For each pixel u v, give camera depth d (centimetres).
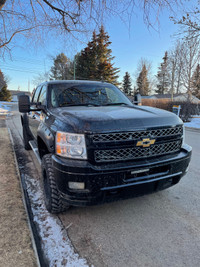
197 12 782
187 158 245
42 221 249
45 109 309
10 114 1819
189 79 1348
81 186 199
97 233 227
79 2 440
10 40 633
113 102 339
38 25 561
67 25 543
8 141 628
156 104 2067
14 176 354
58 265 182
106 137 200
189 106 1545
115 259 189
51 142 230
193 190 337
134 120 215
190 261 187
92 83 375
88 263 184
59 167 205
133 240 215
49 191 247
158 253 197
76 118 214
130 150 209
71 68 3916
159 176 224
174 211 273
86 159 198
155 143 221
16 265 166
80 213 267
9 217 232
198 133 1005
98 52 3681
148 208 281
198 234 226
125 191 211
